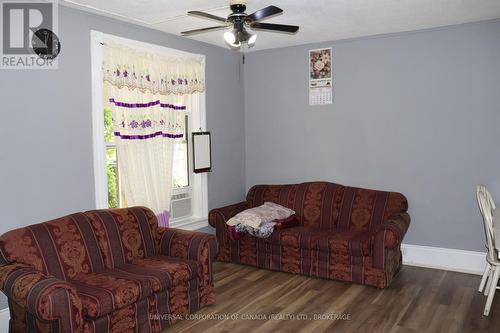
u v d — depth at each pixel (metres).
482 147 4.21
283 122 5.33
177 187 4.71
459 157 4.32
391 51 4.59
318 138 5.10
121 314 2.76
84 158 3.56
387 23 4.15
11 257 2.77
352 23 4.13
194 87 4.61
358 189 4.67
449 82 4.32
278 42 4.97
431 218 4.50
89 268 3.12
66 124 3.42
